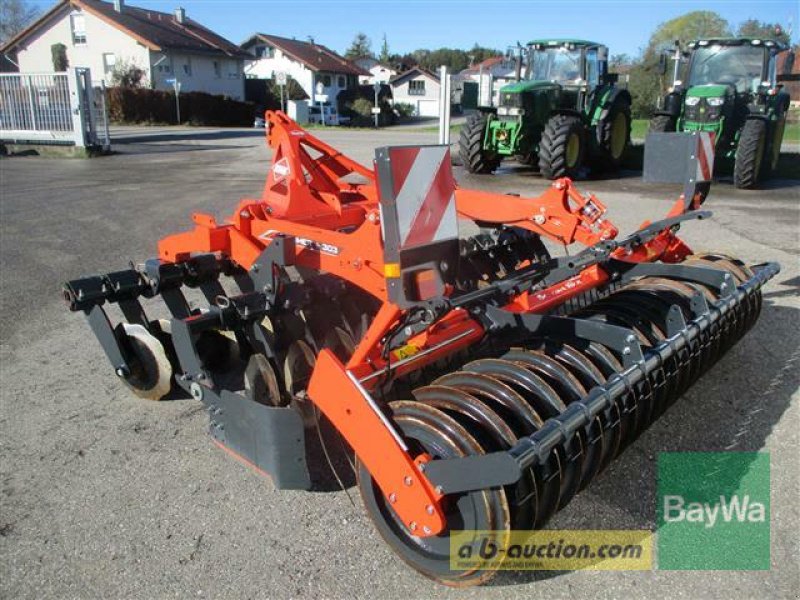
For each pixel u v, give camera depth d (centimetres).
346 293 390
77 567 280
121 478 342
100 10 3944
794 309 569
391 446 249
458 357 371
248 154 1958
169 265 404
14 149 1911
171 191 1234
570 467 271
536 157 1485
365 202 472
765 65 1302
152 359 404
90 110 1859
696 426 385
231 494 328
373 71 6881
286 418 284
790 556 285
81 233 883
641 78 3259
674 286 393
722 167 1359
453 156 1736
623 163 1585
